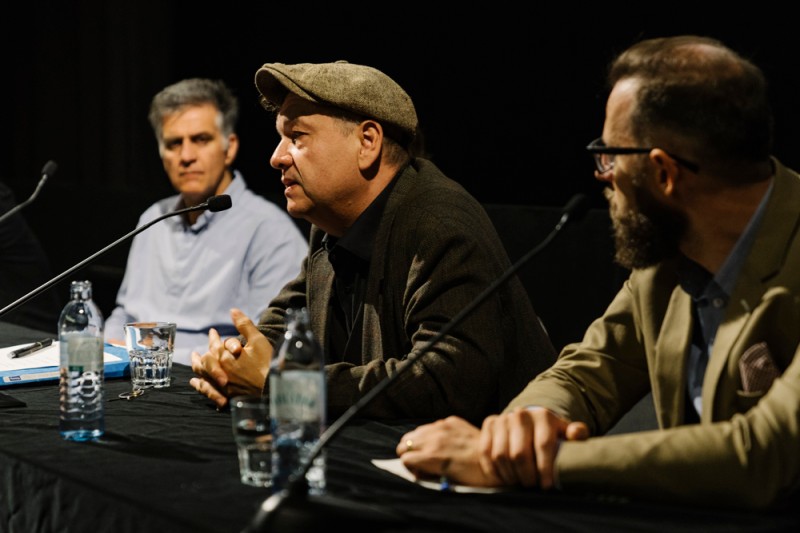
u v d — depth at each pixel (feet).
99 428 6.32
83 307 6.35
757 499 4.80
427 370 6.99
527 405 6.17
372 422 6.82
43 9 20.38
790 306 5.35
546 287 11.97
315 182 7.86
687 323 5.95
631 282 6.57
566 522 4.73
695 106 5.34
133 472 5.54
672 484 4.87
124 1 19.92
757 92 5.41
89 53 20.21
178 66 19.71
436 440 5.41
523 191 14.94
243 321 7.29
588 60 14.02
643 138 5.48
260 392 7.03
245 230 12.50
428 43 15.84
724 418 5.48
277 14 17.84
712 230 5.63
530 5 14.58
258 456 5.32
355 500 5.06
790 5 12.03
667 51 5.50
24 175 20.84
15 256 14.90
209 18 19.01
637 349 6.48
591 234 11.64
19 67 20.65
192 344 12.43
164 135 12.58
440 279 7.34
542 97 14.60
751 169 5.47
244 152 18.34
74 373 6.25
